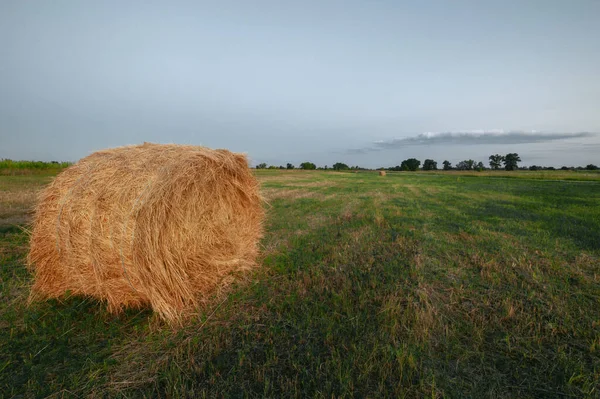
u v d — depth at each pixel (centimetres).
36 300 433
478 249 671
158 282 388
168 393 265
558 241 734
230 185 541
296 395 259
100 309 405
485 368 299
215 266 488
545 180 4019
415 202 1443
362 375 282
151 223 382
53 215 424
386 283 493
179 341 343
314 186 2331
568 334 352
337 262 583
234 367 299
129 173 409
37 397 265
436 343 336
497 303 424
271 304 418
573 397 264
